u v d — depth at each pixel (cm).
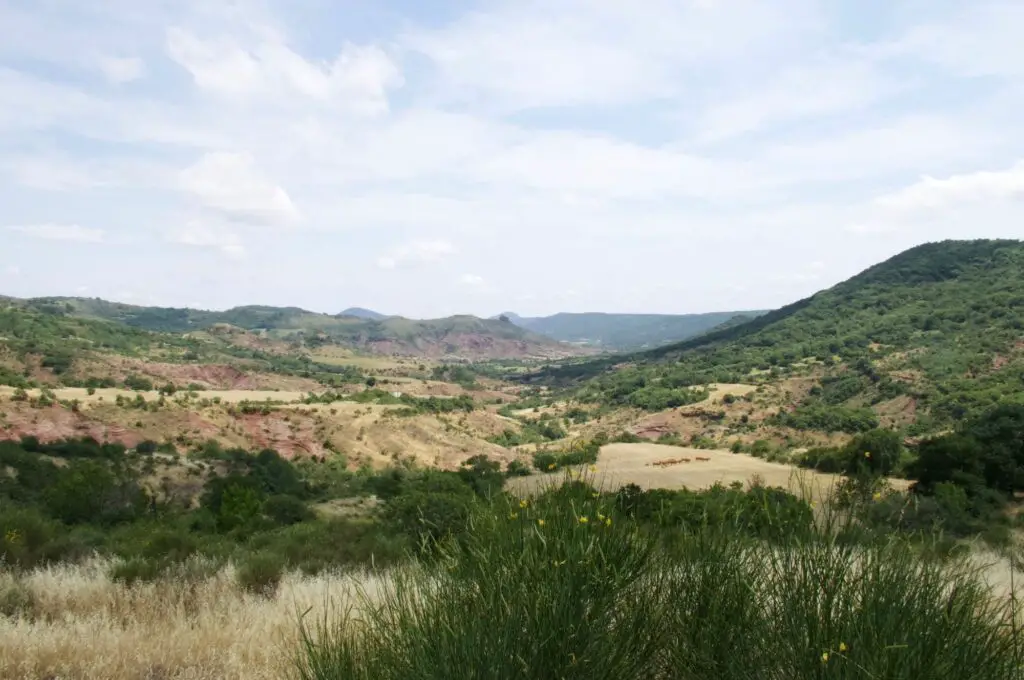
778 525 290
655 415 16788
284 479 6519
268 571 859
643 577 296
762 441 11175
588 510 312
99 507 2872
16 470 4378
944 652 228
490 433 16050
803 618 250
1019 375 12231
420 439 13400
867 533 269
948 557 262
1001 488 3544
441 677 253
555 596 269
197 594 708
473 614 271
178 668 427
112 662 428
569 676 256
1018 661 224
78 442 7356
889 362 15788
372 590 562
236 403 13112
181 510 3594
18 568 832
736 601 272
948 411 11269
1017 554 893
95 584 729
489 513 321
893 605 238
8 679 408
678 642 277
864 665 224
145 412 10919
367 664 274
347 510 4322
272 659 430
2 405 9500
